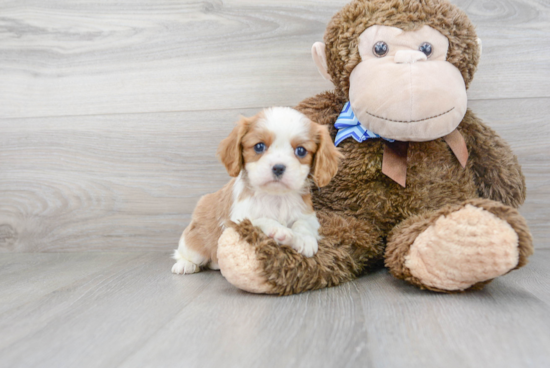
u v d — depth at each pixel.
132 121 1.94
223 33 1.89
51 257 1.89
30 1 1.97
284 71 1.87
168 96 1.93
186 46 1.91
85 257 1.87
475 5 1.76
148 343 0.90
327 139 1.29
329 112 1.56
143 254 1.91
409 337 0.89
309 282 1.22
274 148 1.23
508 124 1.79
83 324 1.02
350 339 0.89
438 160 1.44
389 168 1.40
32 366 0.81
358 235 1.36
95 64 1.96
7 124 2.01
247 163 1.26
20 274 1.57
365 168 1.43
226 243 1.20
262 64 1.88
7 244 2.03
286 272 1.18
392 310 1.06
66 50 1.97
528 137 1.78
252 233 1.19
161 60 1.92
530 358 0.78
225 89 1.90
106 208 1.98
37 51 1.98
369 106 1.31
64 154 1.99
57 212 2.00
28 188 2.01
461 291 1.20
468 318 0.99
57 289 1.35
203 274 1.53
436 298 1.15
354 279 1.38
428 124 1.29
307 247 1.22
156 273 1.55
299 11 1.85
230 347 0.86
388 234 1.42
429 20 1.33
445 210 1.16
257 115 1.30
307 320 1.00
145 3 1.92
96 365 0.80
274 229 1.21
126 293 1.28
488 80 1.78
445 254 1.12
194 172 1.93
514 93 1.78
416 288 1.25
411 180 1.42
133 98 1.94
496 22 1.76
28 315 1.10
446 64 1.32
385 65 1.30
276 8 1.86
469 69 1.41
